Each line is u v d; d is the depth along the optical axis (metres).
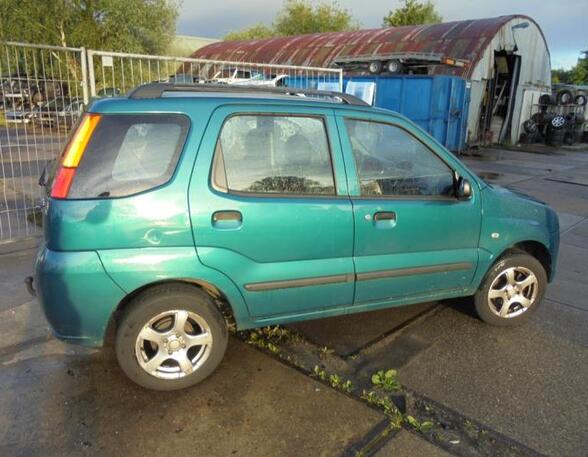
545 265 4.06
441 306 4.27
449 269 3.50
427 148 3.40
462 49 18.47
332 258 3.11
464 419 2.74
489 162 15.03
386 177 3.28
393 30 22.39
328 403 2.87
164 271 2.71
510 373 3.22
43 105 6.03
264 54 26.00
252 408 2.80
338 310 3.27
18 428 2.60
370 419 2.73
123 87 6.68
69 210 2.58
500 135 20.62
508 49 19.39
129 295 2.78
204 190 2.74
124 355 2.78
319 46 23.97
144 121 2.71
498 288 3.81
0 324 3.76
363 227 3.14
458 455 2.46
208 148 2.77
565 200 9.12
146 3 22.22
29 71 5.87
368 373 3.20
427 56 16.11
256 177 2.91
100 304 2.66
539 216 3.85
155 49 23.03
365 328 3.83
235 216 2.81
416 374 3.19
